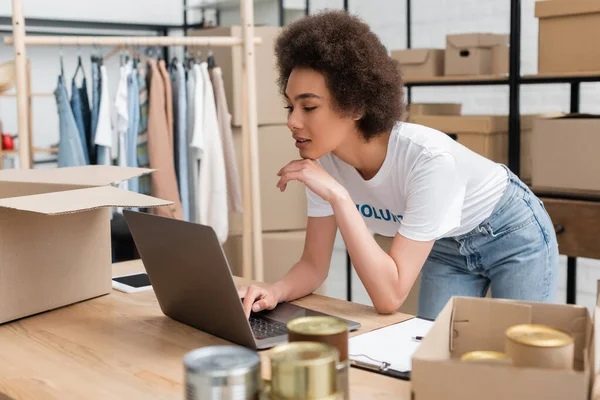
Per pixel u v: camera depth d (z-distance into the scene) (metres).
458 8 4.32
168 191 3.12
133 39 2.74
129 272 1.84
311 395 0.78
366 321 1.39
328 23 1.46
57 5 5.38
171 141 3.14
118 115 3.08
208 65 3.27
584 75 2.91
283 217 3.80
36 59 5.19
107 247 1.61
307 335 0.92
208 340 1.28
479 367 0.81
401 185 1.57
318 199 1.64
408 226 1.48
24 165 2.62
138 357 1.19
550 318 1.02
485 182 1.71
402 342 1.24
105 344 1.26
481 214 1.73
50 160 5.23
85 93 3.19
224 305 1.22
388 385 1.06
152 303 1.54
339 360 0.93
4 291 1.38
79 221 1.53
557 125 2.94
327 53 1.42
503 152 3.34
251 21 2.90
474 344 1.05
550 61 3.07
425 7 4.51
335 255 5.00
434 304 1.95
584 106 3.76
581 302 3.75
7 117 5.03
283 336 1.27
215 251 1.14
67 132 3.06
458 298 1.05
